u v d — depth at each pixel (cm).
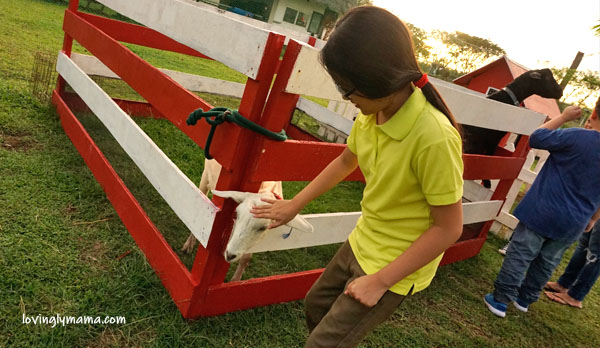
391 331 283
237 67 203
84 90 366
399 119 137
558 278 443
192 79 557
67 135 400
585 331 356
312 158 228
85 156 357
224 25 215
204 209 216
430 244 138
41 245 254
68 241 265
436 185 134
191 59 1091
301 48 186
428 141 132
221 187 216
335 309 163
